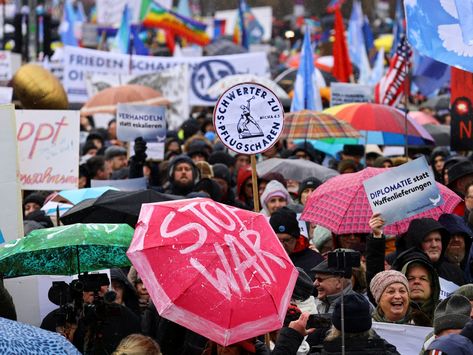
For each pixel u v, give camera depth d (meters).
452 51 19.31
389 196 17.27
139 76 39.94
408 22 19.67
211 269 13.16
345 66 41.78
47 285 17.42
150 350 12.86
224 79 37.38
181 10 77.31
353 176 19.33
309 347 14.78
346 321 13.55
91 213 19.91
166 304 13.01
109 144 35.06
